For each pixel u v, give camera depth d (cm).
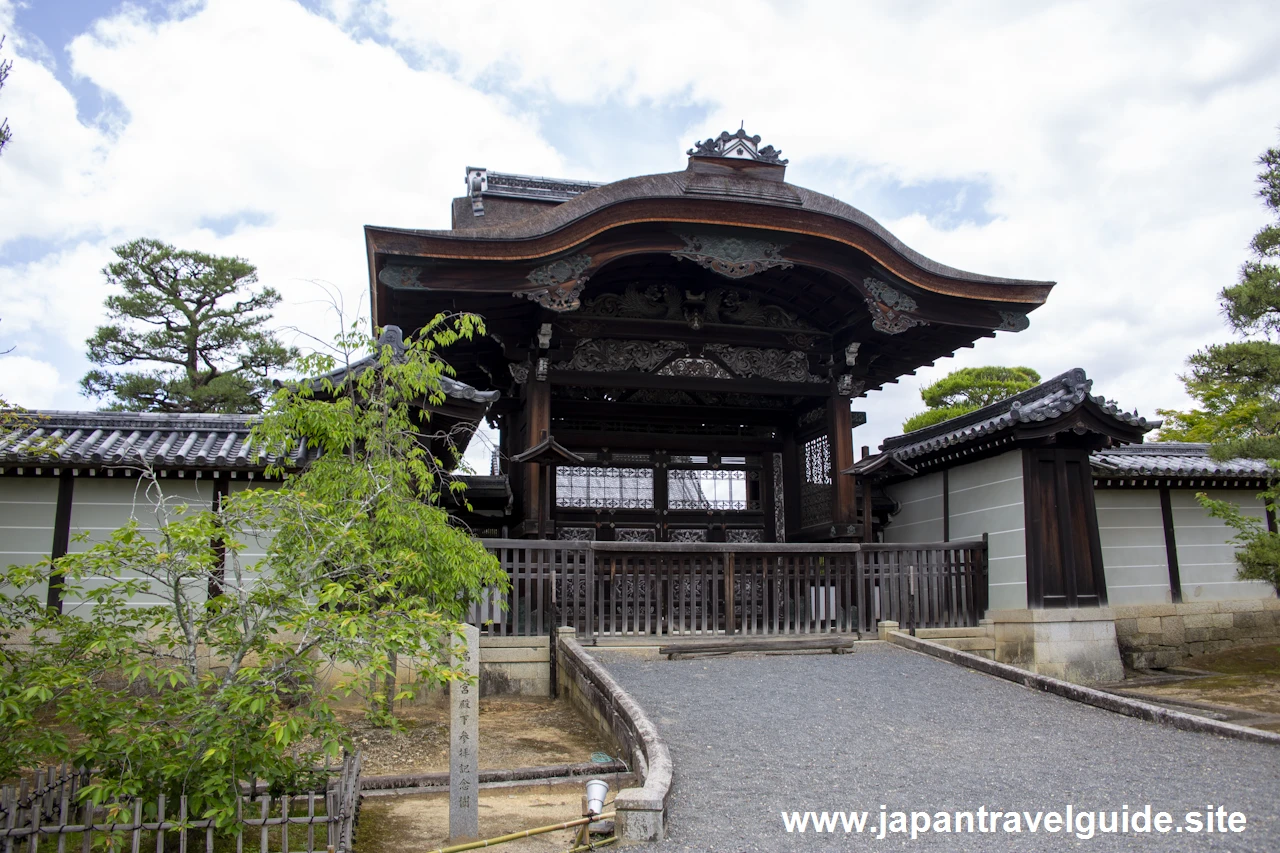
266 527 692
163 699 602
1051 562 1457
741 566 1386
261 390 3028
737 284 1828
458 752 667
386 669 570
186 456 1211
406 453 1000
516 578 1256
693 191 1519
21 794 551
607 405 1889
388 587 671
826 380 1880
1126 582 1686
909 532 1845
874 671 1190
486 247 1416
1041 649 1420
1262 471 1723
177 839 617
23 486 1226
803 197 1576
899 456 1767
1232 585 1756
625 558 1331
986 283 1662
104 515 1234
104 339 2858
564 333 1706
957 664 1236
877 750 849
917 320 1666
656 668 1188
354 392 1091
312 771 657
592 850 617
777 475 2020
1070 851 602
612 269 1695
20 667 619
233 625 625
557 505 1894
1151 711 963
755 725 926
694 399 1944
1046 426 1445
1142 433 1471
